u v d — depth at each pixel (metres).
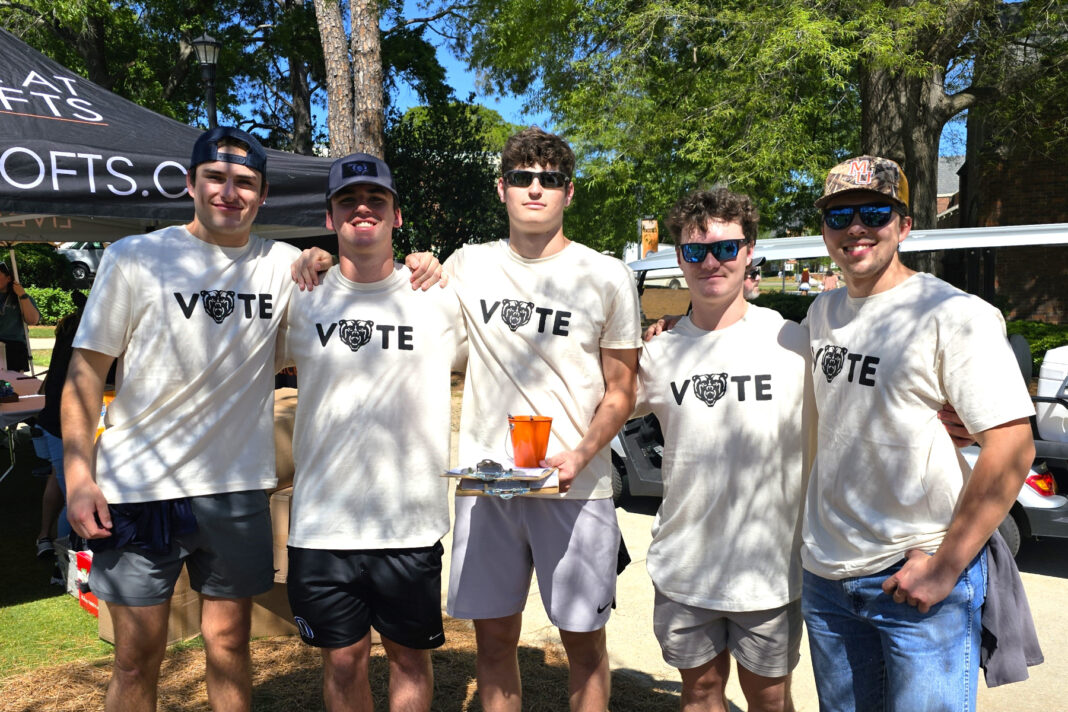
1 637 3.99
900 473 2.10
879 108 11.16
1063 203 14.55
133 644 2.55
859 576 2.16
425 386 2.60
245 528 2.63
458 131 16.89
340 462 2.53
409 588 2.59
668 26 11.13
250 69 23.36
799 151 10.21
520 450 2.41
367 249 2.51
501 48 12.35
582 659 2.74
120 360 2.62
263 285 2.66
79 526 2.41
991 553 2.14
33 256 24.80
